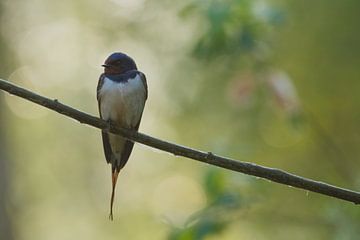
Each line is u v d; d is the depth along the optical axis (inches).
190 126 633.0
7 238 713.6
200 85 589.6
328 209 398.3
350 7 550.9
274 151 571.2
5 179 724.7
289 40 557.0
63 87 844.0
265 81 414.6
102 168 954.1
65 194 961.5
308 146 565.6
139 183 877.8
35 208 954.7
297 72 564.1
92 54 784.3
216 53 408.2
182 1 597.0
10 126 829.8
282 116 440.8
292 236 537.0
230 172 371.6
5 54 767.1
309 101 566.9
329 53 560.1
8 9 768.3
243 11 402.3
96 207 952.9
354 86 562.9
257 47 414.0
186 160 799.1
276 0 539.2
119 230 914.7
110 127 252.8
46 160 956.6
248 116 563.5
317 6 554.6
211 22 396.8
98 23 747.4
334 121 566.3
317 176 566.9
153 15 641.0
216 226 354.9
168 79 625.9
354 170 502.9
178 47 610.2
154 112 666.2
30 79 821.2
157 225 844.6
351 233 385.7
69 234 970.1
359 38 554.6
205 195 372.5
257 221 537.6
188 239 353.1
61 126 946.7
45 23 797.2
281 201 532.1
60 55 812.6
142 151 850.8
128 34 676.7
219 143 414.0
